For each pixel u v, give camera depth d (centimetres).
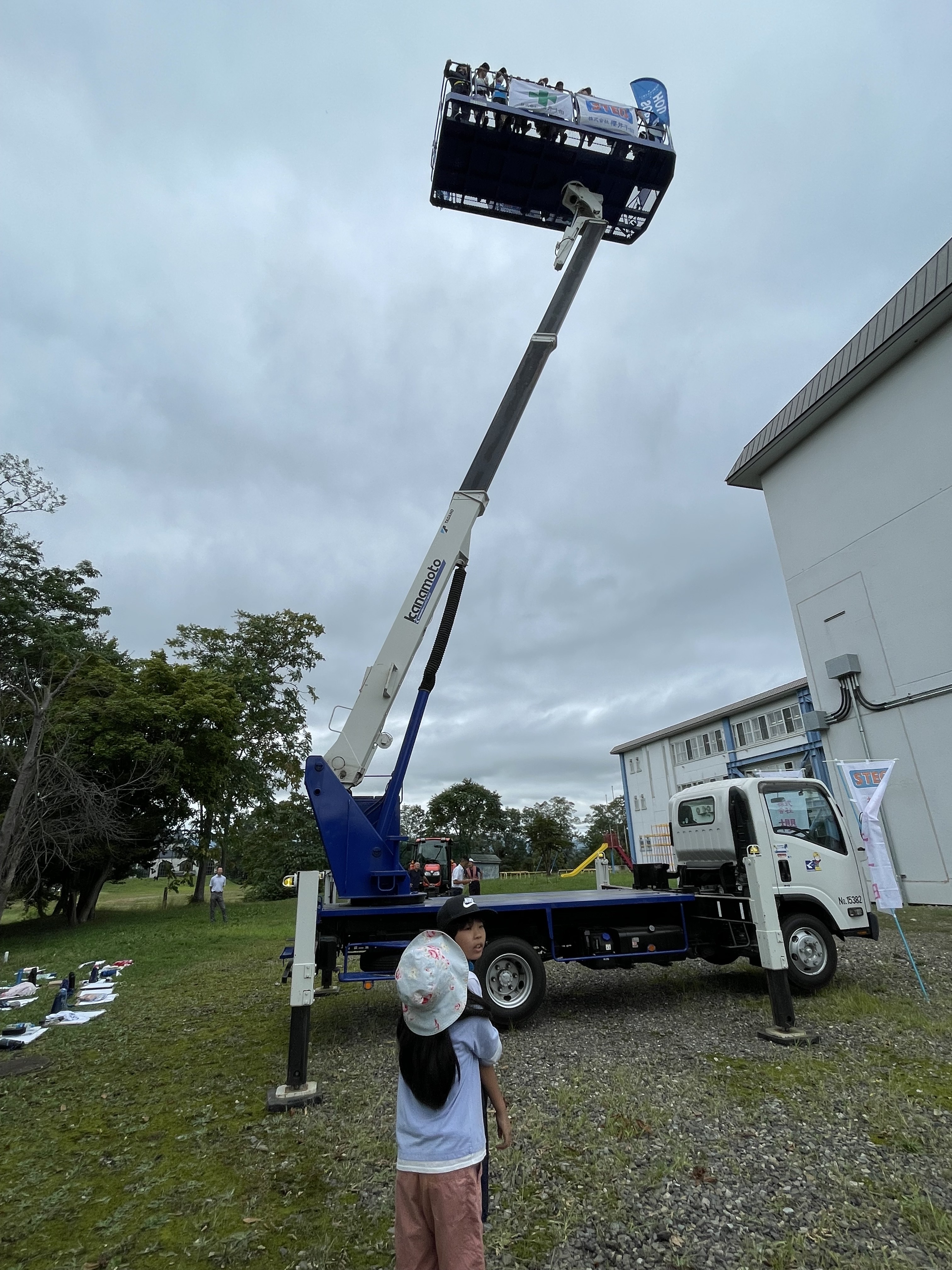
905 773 1572
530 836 6209
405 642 791
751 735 2920
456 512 833
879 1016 666
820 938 770
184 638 3098
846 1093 479
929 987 780
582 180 995
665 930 772
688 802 910
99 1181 399
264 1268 307
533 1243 317
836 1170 371
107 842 1869
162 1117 494
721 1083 507
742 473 2111
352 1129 448
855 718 1708
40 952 1404
